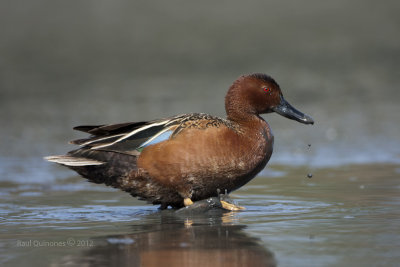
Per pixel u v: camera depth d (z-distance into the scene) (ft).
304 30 90.89
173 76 79.92
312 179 42.98
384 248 24.32
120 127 34.14
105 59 84.43
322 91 72.84
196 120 33.63
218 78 77.61
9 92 74.18
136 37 88.84
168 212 33.40
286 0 97.19
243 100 35.88
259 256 23.49
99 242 26.18
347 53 85.61
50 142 55.52
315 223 29.12
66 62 83.51
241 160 33.55
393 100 69.21
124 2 94.63
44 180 44.21
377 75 77.97
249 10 94.89
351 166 47.24
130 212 33.58
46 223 30.48
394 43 87.97
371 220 29.53
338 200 35.32
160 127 33.71
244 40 88.53
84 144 33.68
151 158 33.27
